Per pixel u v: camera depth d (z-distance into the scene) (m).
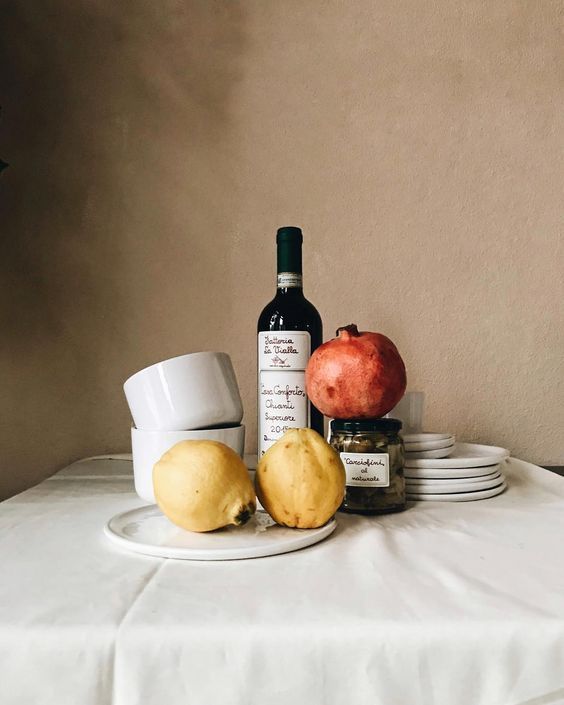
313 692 0.35
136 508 0.64
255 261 1.06
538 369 1.05
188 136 1.07
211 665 0.35
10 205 1.06
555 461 1.05
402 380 0.65
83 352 1.05
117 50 1.08
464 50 1.08
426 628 0.36
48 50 1.08
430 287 1.06
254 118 1.07
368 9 1.07
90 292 1.06
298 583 0.43
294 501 0.53
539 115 1.07
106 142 1.07
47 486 0.81
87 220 1.06
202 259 1.06
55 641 0.35
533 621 0.36
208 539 0.53
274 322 0.72
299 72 1.08
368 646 0.35
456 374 1.06
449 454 0.78
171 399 0.64
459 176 1.06
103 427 1.05
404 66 1.07
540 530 0.57
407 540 0.54
